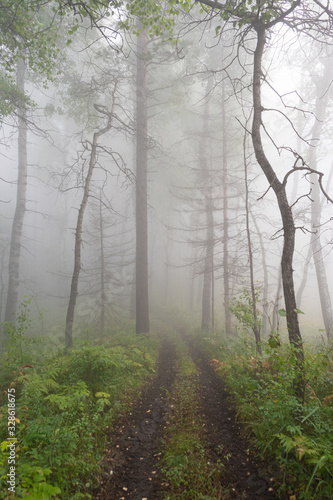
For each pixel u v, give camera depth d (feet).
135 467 13.42
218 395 21.75
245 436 15.19
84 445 13.16
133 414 18.97
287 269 16.19
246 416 16.44
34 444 12.25
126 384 22.76
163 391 23.89
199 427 16.40
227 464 13.08
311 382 17.21
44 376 18.19
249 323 26.16
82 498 10.71
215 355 34.06
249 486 11.64
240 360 25.18
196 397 21.11
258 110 17.83
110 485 12.03
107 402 16.93
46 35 31.01
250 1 17.53
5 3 26.45
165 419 18.33
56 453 11.59
